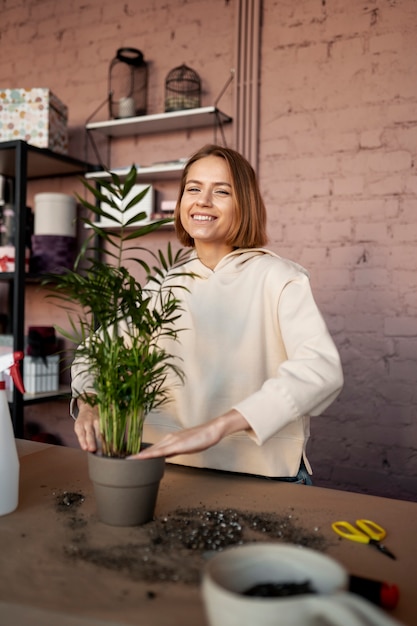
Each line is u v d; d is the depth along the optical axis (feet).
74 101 9.68
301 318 3.56
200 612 1.87
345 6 7.61
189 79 8.50
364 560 2.35
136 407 2.77
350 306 7.57
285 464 3.79
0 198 8.60
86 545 2.43
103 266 2.66
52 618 1.85
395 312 7.34
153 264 8.83
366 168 7.48
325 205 7.71
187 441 2.73
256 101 8.04
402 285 7.30
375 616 1.28
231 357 3.97
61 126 8.77
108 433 2.81
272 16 8.04
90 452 2.72
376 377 7.44
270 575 1.76
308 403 3.01
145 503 2.67
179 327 4.14
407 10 7.27
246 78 8.11
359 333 7.53
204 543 2.48
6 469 2.80
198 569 2.21
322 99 7.73
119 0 9.27
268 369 3.94
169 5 8.84
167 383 4.11
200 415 4.00
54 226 8.64
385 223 7.38
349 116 7.58
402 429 7.30
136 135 9.13
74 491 3.20
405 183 7.28
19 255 7.66
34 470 3.62
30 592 1.99
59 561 2.27
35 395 8.28
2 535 2.54
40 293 9.78
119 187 2.70
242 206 4.11
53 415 9.70
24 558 2.29
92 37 9.52
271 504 3.06
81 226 9.43
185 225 4.24
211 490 3.31
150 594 1.99
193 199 4.09
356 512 2.95
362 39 7.51
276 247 8.00
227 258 4.20
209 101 8.50
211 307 4.08
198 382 4.03
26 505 2.96
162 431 4.14
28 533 2.57
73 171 9.28
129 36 9.19
